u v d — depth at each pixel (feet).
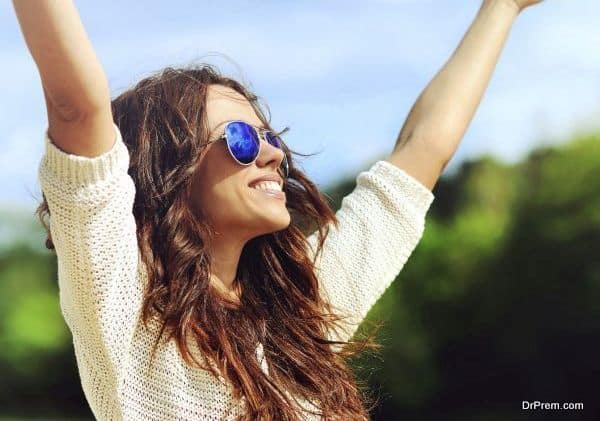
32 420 54.95
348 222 9.68
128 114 8.42
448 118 9.89
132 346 7.51
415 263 38.78
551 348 36.63
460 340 38.27
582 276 36.14
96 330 7.19
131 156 8.22
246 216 8.32
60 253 7.05
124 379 7.41
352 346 9.30
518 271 37.27
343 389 8.71
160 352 7.58
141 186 8.14
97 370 7.38
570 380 36.32
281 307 8.95
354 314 9.39
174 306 7.64
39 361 55.88
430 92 10.09
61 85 6.44
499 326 37.63
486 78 10.12
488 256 37.86
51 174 6.82
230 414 7.68
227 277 8.61
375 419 38.83
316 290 9.11
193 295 7.79
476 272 38.01
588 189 36.29
